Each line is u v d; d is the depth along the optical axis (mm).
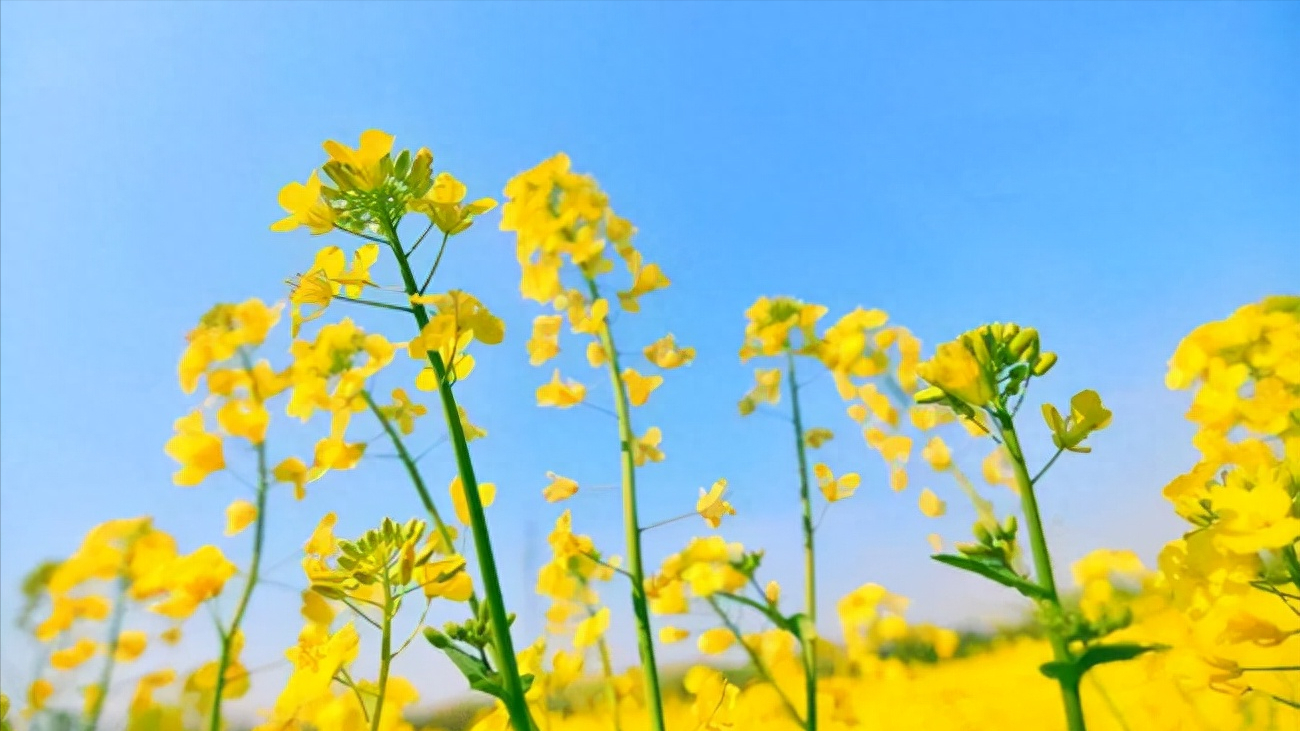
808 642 185
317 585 193
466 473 207
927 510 199
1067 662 175
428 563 196
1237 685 185
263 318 193
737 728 204
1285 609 184
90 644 153
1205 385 217
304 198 229
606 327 245
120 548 160
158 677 154
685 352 245
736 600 191
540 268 252
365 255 234
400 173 230
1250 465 202
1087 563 187
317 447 187
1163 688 194
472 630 211
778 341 229
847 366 221
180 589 158
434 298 216
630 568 214
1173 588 188
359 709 198
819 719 193
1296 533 175
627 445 232
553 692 217
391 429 200
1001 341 209
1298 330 211
